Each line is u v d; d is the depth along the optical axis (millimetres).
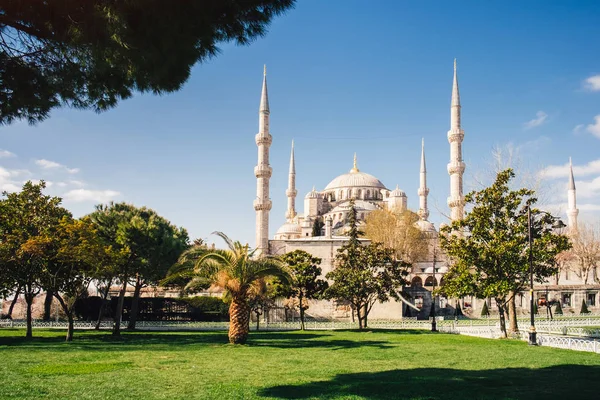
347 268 55938
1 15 13617
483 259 41688
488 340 40875
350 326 61688
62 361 25891
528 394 17594
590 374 22422
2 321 59500
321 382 19922
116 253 43625
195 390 18000
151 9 12742
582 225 106562
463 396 17203
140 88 16172
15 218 40594
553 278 104250
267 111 103375
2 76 15047
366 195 146750
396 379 20828
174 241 56406
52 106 16516
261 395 17203
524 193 42062
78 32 13406
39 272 40312
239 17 14805
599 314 88625
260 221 100062
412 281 100188
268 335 47094
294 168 149625
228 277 36438
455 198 92375
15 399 16062
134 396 16844
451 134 96125
